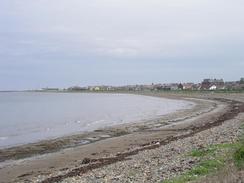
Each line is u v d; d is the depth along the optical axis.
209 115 65.50
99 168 23.31
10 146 37.59
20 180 22.72
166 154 25.09
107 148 33.97
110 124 58.25
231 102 108.31
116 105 118.69
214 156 20.03
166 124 53.41
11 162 29.12
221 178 12.95
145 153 27.67
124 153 29.33
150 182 16.42
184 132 42.16
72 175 22.06
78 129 53.12
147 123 55.78
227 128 38.41
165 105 111.75
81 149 34.09
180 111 80.94
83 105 122.44
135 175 18.70
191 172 16.66
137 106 110.19
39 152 33.47
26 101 163.38
